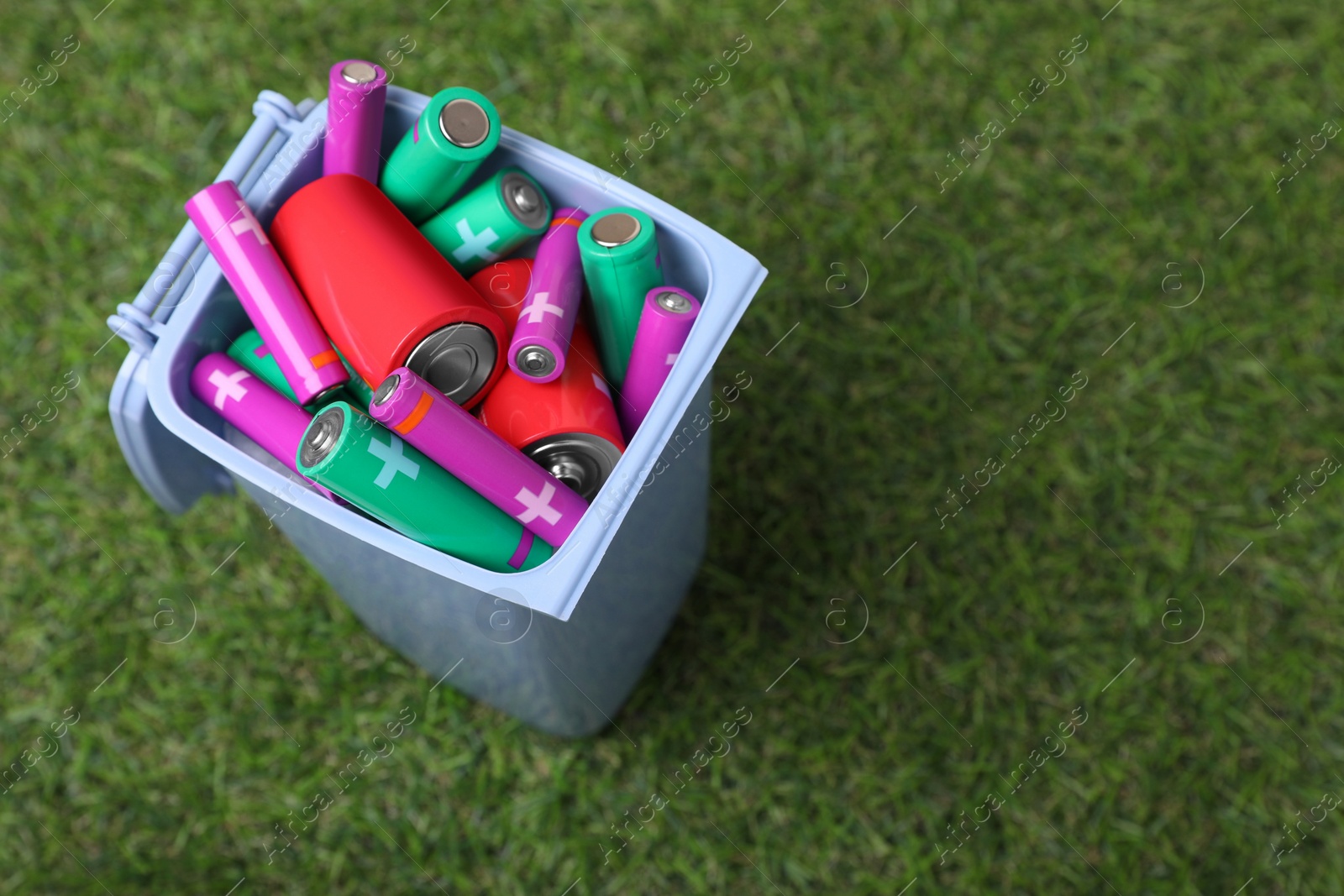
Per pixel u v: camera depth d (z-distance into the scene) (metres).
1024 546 0.72
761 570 0.72
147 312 0.58
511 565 0.58
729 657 0.71
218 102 0.76
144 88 0.77
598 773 0.70
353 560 0.60
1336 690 0.72
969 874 0.70
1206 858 0.70
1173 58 0.79
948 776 0.70
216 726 0.71
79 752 0.70
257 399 0.58
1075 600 0.72
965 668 0.71
